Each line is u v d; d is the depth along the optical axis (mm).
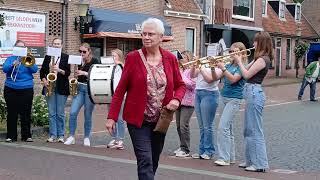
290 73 43531
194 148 10875
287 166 9219
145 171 5777
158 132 5949
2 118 12406
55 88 10906
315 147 11281
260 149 8477
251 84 8289
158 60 5918
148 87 5809
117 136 10422
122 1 24562
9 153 9555
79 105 10734
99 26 22500
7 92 10883
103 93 9914
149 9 26391
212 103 9281
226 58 8484
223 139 8891
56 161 8914
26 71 10953
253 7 36656
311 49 35781
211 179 7840
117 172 8180
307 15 50625
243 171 8492
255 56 8227
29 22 20578
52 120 11062
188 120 9664
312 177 8289
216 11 32969
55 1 21484
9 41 19828
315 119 16719
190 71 9391
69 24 22094
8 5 19766
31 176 7785
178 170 8430
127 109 5859
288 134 13164
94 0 23109
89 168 8430
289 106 21469
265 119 16578
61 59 10828
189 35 30594
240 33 34906
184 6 29875
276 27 41438
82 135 12469
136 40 25750
